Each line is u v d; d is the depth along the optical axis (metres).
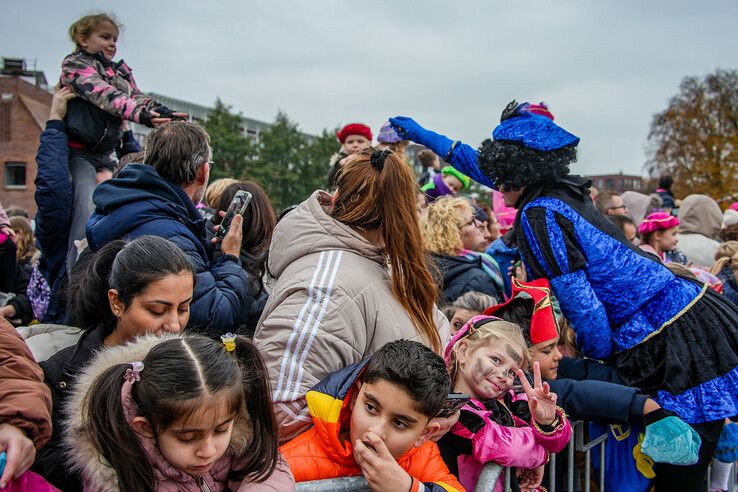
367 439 1.75
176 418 1.42
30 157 35.91
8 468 1.27
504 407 2.31
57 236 3.18
